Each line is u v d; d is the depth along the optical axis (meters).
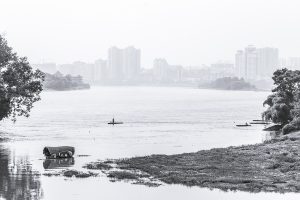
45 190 106.12
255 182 111.81
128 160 138.75
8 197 100.75
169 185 110.69
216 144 184.75
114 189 107.31
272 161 133.75
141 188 108.25
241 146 163.88
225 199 99.69
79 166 132.62
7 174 121.88
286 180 113.62
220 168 126.12
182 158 140.38
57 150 146.88
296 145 157.88
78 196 101.81
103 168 129.12
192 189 107.25
